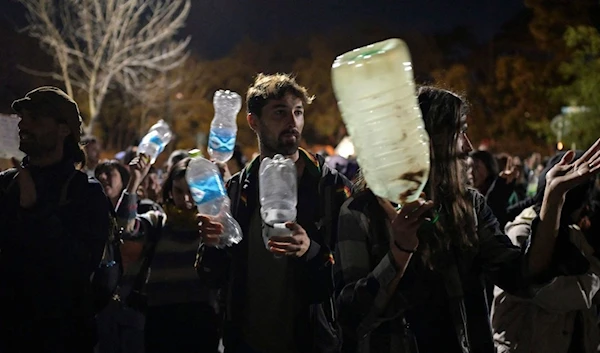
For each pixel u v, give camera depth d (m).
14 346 3.08
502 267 2.61
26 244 3.06
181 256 4.10
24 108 3.15
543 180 3.57
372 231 2.52
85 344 3.17
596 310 3.64
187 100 35.47
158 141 4.52
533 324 3.39
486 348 2.52
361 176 2.60
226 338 3.30
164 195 4.22
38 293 3.06
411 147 2.10
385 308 2.42
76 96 28.23
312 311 3.22
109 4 24.39
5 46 23.44
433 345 2.46
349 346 2.56
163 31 26.20
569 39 22.72
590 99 22.94
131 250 4.20
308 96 3.53
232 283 3.31
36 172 3.15
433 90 2.58
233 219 3.29
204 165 3.35
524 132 30.02
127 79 27.78
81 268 3.09
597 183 3.57
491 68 33.31
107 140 32.09
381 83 2.06
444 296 2.47
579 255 2.65
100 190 3.25
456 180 2.51
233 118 4.18
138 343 4.54
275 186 2.98
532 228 2.65
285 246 2.89
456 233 2.47
